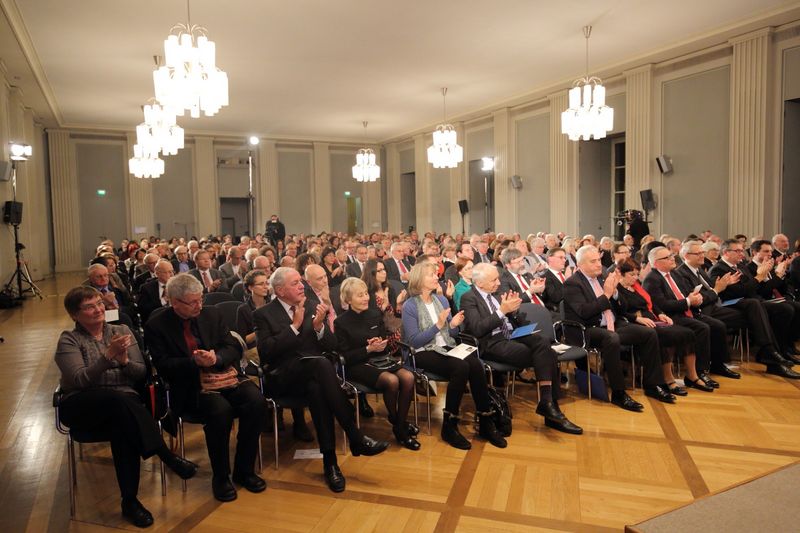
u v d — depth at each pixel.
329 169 16.28
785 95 7.07
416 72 9.16
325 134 15.50
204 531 2.33
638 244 7.91
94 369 2.45
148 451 2.41
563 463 2.89
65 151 13.87
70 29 6.96
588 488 2.62
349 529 2.32
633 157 8.97
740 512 1.82
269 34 7.21
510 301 3.41
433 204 14.68
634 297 4.13
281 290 3.05
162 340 2.79
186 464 2.71
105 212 14.38
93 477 2.84
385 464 2.95
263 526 2.36
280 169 15.88
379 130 14.80
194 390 2.78
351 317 3.35
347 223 16.72
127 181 14.50
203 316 2.91
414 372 3.28
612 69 8.90
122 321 3.99
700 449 3.02
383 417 3.69
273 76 9.27
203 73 5.14
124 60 8.24
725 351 4.35
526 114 11.27
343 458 3.04
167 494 2.67
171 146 7.55
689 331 3.99
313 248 7.80
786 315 4.60
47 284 11.44
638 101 8.82
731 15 6.86
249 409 2.72
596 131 6.81
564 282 4.10
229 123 13.67
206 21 6.73
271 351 2.98
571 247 6.82
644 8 6.58
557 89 10.17
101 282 4.33
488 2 6.31
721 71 7.80
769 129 7.21
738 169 7.55
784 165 7.16
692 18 6.91
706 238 7.09
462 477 2.77
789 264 5.23
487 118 12.49
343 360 3.18
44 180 13.56
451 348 3.33
